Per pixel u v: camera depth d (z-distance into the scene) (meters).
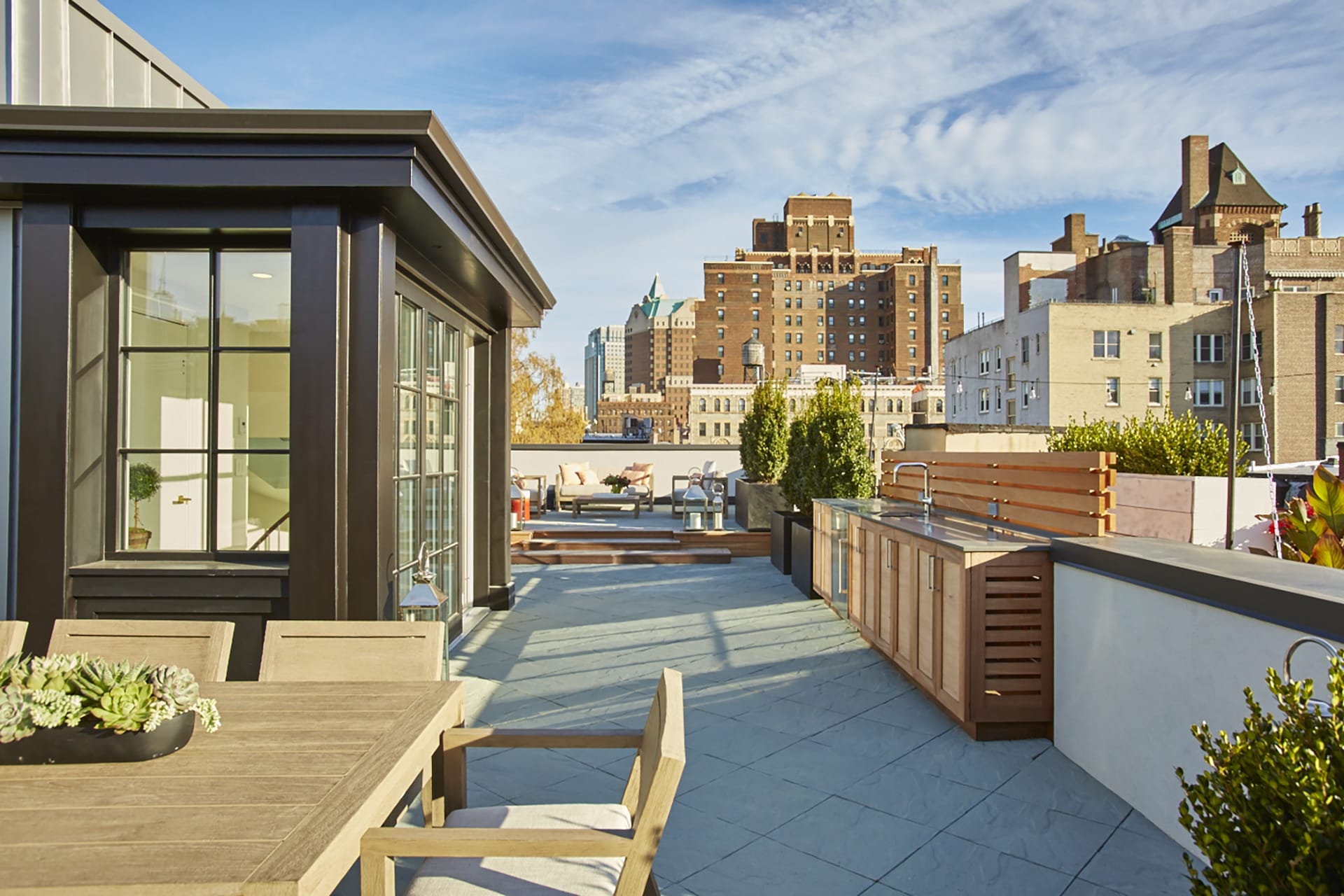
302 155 3.80
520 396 36.09
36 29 4.91
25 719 1.88
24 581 3.95
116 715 1.90
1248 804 1.54
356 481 4.02
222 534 4.25
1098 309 43.22
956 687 4.26
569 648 6.29
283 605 4.04
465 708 4.84
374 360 4.03
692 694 5.11
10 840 1.54
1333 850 1.38
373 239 4.04
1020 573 4.15
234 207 4.01
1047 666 4.17
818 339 123.06
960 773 3.80
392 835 1.71
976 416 52.53
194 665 2.77
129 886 1.38
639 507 14.45
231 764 1.94
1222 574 2.84
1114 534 4.10
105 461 4.21
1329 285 45.72
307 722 2.25
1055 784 3.67
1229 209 53.03
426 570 4.13
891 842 3.14
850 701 4.91
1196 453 7.49
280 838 1.55
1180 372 42.94
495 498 7.69
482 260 5.42
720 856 3.04
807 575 8.25
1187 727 3.05
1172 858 3.00
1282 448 39.44
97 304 4.14
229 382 4.27
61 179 3.79
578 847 1.73
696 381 113.25
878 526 5.63
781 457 12.16
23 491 3.95
